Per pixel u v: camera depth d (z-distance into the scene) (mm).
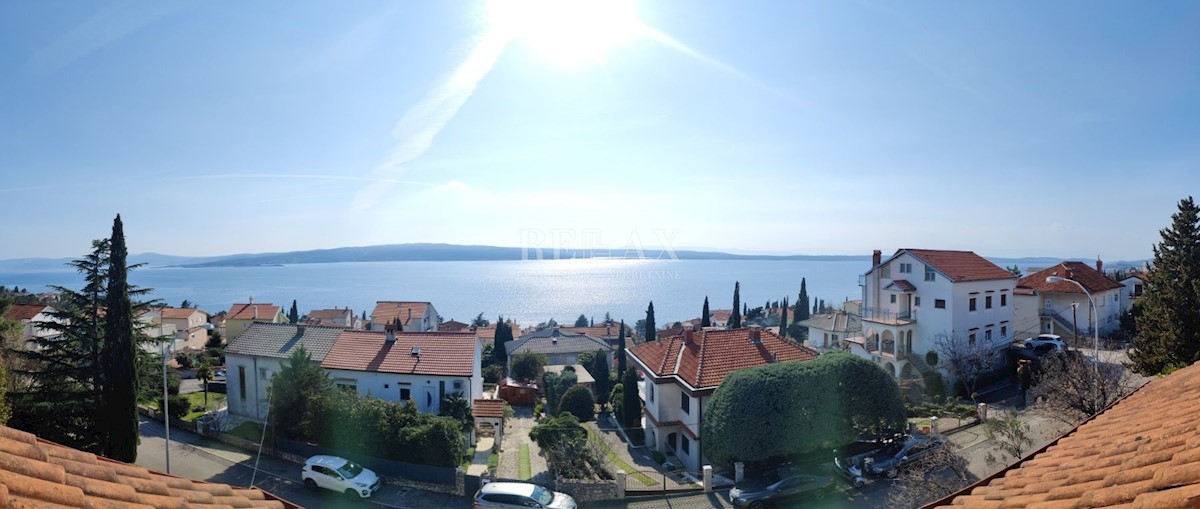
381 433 27906
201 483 6656
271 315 78938
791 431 24625
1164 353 29562
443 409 33219
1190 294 29438
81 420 29312
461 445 28094
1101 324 50219
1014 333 50719
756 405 24828
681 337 33844
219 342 69438
